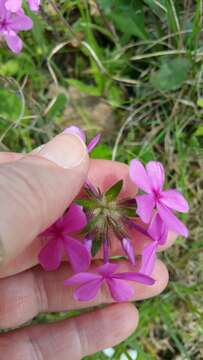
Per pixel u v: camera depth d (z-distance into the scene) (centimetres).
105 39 13
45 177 8
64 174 8
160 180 8
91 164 10
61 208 8
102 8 12
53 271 10
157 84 12
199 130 12
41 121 13
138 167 8
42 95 13
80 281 8
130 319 10
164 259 12
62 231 8
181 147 12
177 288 12
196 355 12
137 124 13
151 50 13
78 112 13
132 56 13
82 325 10
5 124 13
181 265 12
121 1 12
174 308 12
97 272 8
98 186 10
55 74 13
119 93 13
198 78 12
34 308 11
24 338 11
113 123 13
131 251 8
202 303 12
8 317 10
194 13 12
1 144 12
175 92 13
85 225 8
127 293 8
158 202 8
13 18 11
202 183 13
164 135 13
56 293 10
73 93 13
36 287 10
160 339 12
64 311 12
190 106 13
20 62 13
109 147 13
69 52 13
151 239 9
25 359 11
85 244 8
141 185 8
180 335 12
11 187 8
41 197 8
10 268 10
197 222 13
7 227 8
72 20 13
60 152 8
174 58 12
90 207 8
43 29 13
